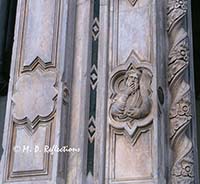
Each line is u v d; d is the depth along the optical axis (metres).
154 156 3.75
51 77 4.13
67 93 4.09
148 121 3.87
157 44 4.11
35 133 4.01
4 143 4.05
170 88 4.17
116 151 3.91
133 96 3.97
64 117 4.01
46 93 4.09
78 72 4.21
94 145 3.97
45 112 4.03
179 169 3.89
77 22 4.39
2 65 5.38
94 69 4.21
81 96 4.10
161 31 4.28
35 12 4.43
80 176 3.84
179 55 4.21
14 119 4.10
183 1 4.42
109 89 4.10
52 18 4.35
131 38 4.21
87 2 4.42
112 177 3.84
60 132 3.93
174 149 3.98
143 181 3.74
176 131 4.00
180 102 4.08
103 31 4.30
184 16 4.38
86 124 4.02
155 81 3.96
